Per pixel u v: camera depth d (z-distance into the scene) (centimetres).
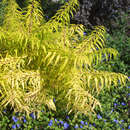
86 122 264
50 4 508
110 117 283
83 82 253
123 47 434
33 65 264
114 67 377
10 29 272
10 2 290
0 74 229
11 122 256
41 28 246
